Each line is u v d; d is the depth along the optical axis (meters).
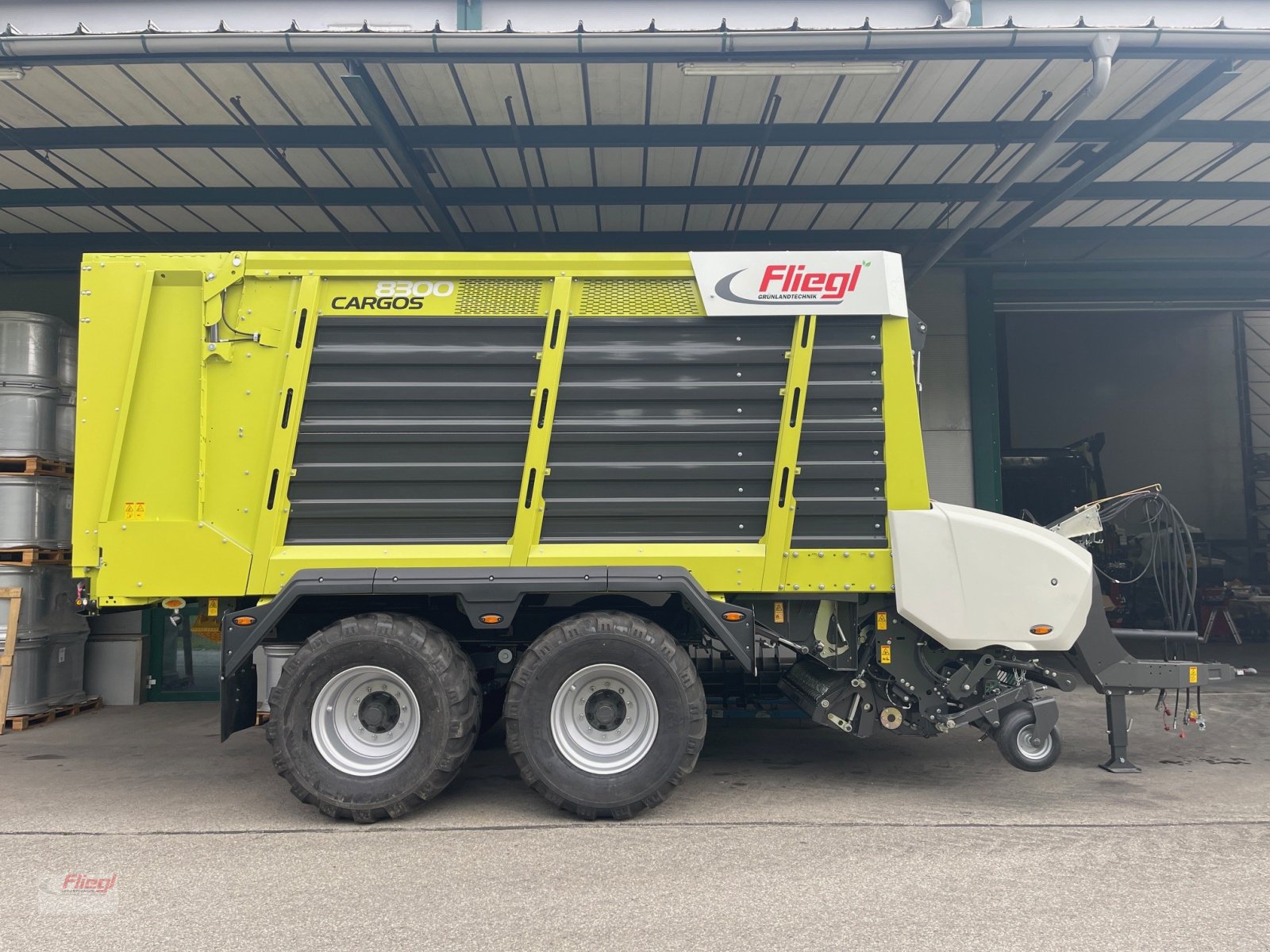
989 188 6.82
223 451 3.97
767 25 4.75
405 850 3.55
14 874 3.30
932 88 5.32
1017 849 3.53
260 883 3.21
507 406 4.04
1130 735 5.61
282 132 5.76
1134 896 3.07
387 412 4.01
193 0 4.68
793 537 4.07
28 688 6.00
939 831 3.75
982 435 8.20
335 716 3.93
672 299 4.07
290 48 4.46
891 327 4.09
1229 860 3.41
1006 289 8.48
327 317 3.99
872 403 4.09
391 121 5.47
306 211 7.02
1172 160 6.52
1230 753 5.13
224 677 3.86
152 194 6.73
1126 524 11.80
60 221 7.20
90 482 3.96
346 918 2.91
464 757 3.91
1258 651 9.95
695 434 4.04
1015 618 4.07
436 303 4.02
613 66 4.98
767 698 4.86
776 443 4.07
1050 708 4.44
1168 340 14.52
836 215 7.31
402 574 3.92
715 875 3.27
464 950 2.68
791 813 4.01
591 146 5.87
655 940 2.74
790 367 4.05
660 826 3.83
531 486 4.00
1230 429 14.24
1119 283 8.41
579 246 7.77
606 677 3.95
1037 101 5.50
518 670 3.87
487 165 6.34
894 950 2.68
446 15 4.71
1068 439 14.70
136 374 3.97
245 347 3.98
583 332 4.04
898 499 4.07
